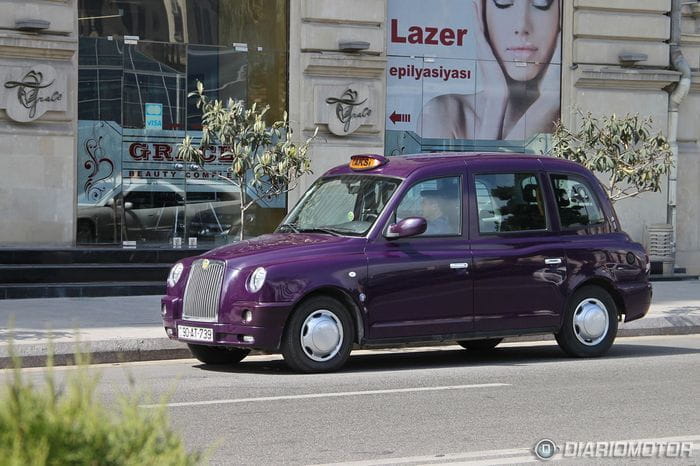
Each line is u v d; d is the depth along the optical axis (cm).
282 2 5650
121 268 4838
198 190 5516
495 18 6009
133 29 5397
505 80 6041
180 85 5494
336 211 3173
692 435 2166
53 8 5103
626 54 6159
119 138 5375
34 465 993
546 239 3269
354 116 5631
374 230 3027
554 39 6116
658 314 4259
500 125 6041
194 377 2914
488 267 3142
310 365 2939
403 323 3023
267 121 5634
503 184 3244
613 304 3388
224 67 5578
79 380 1158
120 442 1055
